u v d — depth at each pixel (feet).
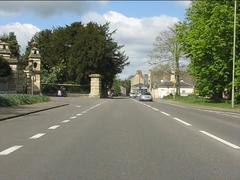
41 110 116.98
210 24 184.34
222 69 185.57
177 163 35.78
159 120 85.05
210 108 154.30
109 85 363.56
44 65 356.18
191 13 203.10
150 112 115.85
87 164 34.88
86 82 334.44
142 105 171.01
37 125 70.33
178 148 44.68
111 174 31.09
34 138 51.88
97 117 91.45
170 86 478.59
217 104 184.03
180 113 114.62
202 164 35.50
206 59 190.29
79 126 68.80
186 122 81.15
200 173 31.83
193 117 97.81
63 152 41.06
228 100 201.05
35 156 38.65
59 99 227.81
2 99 127.34
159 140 51.19
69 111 115.75
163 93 481.87
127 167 33.73
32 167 33.50
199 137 55.21
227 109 147.74
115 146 45.44
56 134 56.54
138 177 30.17
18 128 64.90
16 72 222.07
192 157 38.96
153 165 34.71
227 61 185.16
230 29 181.68
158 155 39.78
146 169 33.04
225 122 83.87
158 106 164.14
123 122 78.23
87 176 30.37
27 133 57.57
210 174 31.55
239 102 185.78
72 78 338.54
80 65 329.31
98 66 335.06
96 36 333.83
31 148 43.55
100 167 33.65
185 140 51.62
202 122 82.53
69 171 32.04
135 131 61.62
